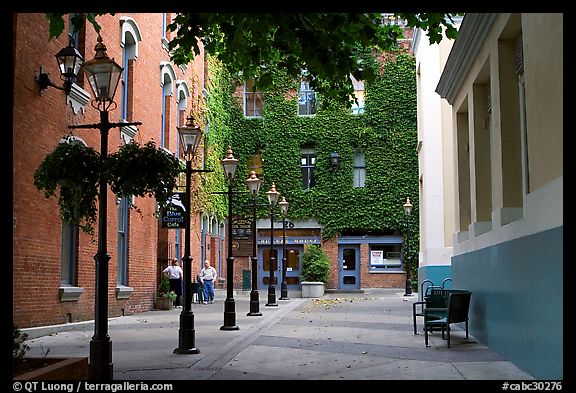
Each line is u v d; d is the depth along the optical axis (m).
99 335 8.27
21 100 13.15
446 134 20.61
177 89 25.44
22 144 13.20
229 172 16.28
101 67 8.67
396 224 36.53
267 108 38.00
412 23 10.21
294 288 37.28
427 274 20.45
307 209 37.25
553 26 7.46
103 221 8.44
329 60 9.30
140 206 21.12
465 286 14.15
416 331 13.83
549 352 7.66
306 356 10.94
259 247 37.72
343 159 37.34
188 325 11.38
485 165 13.40
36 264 13.75
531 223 8.53
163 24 24.05
